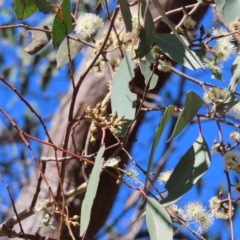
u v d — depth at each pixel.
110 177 1.75
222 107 1.47
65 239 1.62
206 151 1.47
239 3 1.45
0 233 1.52
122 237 2.21
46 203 1.48
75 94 1.50
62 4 1.45
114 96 1.51
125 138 1.47
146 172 1.42
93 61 1.50
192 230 1.44
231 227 1.45
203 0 1.55
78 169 1.70
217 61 1.51
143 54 1.46
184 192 1.44
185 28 1.52
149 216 1.41
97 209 1.75
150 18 1.46
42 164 1.51
